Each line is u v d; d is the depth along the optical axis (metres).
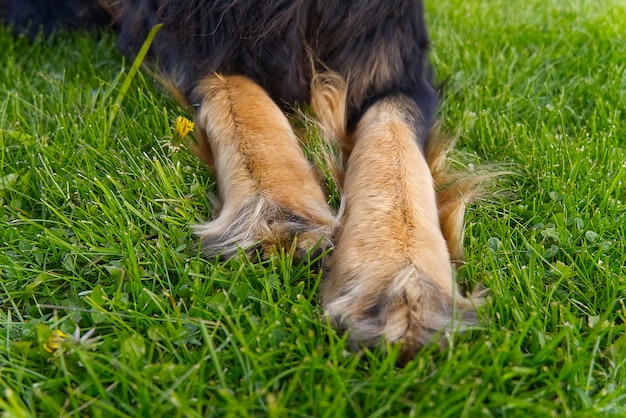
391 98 0.76
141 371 0.51
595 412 0.48
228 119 0.70
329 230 0.60
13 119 0.81
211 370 0.51
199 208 0.67
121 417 0.48
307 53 0.77
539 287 0.58
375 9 0.75
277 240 0.60
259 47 0.76
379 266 0.55
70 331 0.55
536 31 1.08
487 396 0.49
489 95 0.88
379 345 0.51
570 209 0.67
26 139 0.76
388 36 0.77
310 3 0.75
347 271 0.56
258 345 0.52
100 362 0.52
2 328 0.55
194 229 0.63
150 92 0.82
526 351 0.53
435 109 0.79
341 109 0.77
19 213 0.66
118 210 0.65
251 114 0.70
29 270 0.60
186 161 0.72
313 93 0.77
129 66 0.93
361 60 0.77
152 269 0.60
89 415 0.49
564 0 1.23
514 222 0.67
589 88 0.90
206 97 0.75
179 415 0.47
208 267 0.59
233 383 0.51
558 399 0.50
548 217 0.67
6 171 0.73
